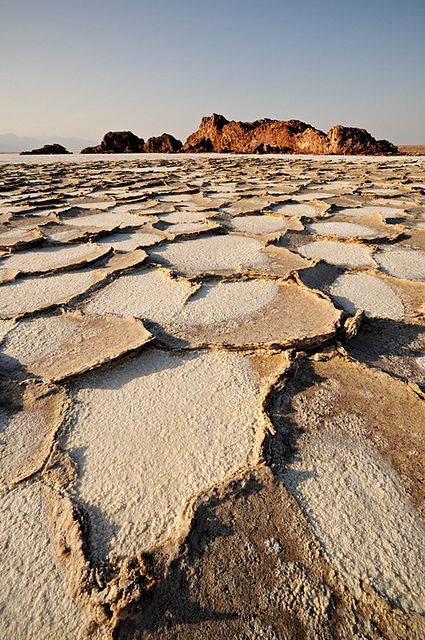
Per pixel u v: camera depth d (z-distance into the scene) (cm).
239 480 136
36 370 204
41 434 163
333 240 434
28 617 103
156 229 493
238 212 586
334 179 951
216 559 113
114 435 161
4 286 322
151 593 105
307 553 116
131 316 254
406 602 105
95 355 210
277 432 160
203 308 265
